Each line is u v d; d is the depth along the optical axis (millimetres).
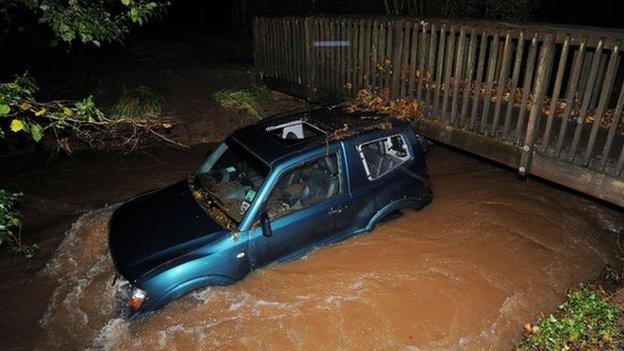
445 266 5750
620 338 4289
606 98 5094
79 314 5059
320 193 5469
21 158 9164
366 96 8148
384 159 6070
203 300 5008
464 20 6652
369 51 8047
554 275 5691
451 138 7117
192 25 18234
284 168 5074
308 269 5559
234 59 13711
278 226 5117
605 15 11617
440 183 7879
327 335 4789
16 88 3508
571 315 4684
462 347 4719
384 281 5477
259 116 10992
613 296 5031
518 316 5105
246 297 5109
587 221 6789
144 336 4688
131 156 9352
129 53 14102
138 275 4543
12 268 5918
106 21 4539
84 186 8086
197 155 9500
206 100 11117
